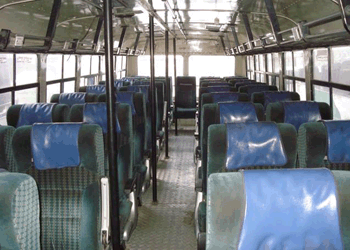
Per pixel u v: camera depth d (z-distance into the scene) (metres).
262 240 1.43
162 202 5.66
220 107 4.20
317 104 4.53
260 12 6.75
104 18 2.72
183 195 5.98
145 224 4.84
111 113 2.80
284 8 5.71
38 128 2.68
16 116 4.47
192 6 6.62
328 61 5.94
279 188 1.44
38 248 1.42
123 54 12.60
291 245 1.45
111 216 2.98
